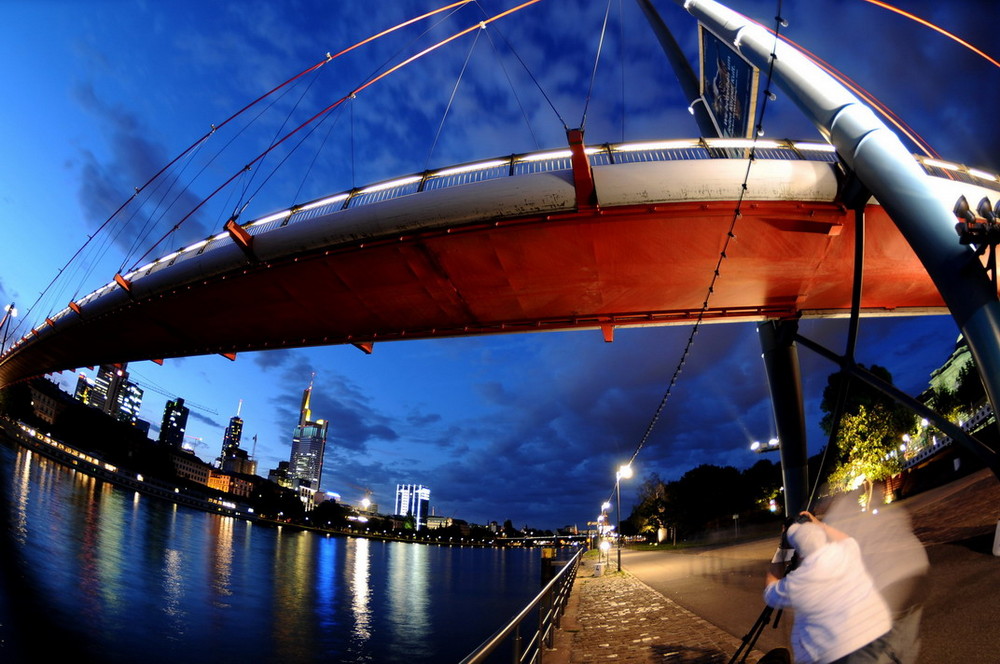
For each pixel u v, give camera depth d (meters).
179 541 79.88
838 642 3.43
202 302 29.66
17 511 60.44
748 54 22.44
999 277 15.05
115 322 36.56
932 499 24.55
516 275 22.67
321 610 49.81
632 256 21.22
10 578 38.19
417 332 28.08
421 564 119.88
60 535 57.44
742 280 22.20
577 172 19.38
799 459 24.48
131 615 37.22
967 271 13.38
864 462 34.72
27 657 26.39
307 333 30.31
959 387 40.44
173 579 52.53
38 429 113.88
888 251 20.61
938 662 6.07
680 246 20.69
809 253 20.62
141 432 170.50
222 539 98.62
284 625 41.81
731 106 28.14
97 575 46.41
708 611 12.91
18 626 29.98
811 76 19.02
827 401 47.97
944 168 20.66
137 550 62.97
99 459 125.38
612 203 19.58
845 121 17.36
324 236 22.81
